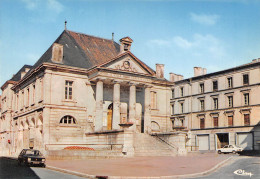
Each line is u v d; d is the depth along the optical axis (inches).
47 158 1283.2
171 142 1423.5
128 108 1827.0
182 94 2711.6
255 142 2094.0
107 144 1435.8
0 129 2440.9
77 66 1678.2
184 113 2640.3
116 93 1632.6
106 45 2034.9
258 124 2082.9
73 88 1643.7
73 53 1760.6
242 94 2214.6
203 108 2509.8
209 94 2454.5
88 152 1203.9
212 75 2448.3
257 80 2124.8
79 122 1630.2
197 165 905.5
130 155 1291.8
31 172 814.5
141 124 1861.5
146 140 1478.8
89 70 1659.7
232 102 2292.1
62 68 1608.0
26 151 1045.2
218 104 2379.4
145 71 1759.4
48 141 1525.6
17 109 2042.3
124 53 1679.4
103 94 1740.9
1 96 2514.8
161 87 2006.6
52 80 1585.9
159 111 1963.6
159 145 1444.4
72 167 882.1
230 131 2256.4
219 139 2362.2
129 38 1811.0
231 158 1214.3
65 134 1581.0
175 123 2723.9
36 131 1612.9
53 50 1635.1
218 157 1272.1
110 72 1628.9
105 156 1214.9
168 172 754.2
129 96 1701.5
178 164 940.6
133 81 1701.5
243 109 2188.7
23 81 1903.3
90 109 1668.3
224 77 2357.3
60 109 1585.9
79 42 1894.7
